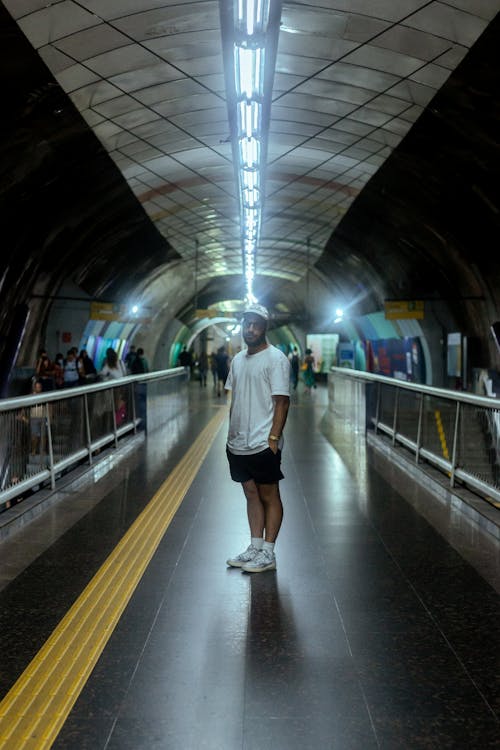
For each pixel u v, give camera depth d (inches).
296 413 666.8
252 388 180.4
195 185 706.8
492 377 690.8
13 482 230.8
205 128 534.3
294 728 104.9
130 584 169.5
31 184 480.4
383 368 1131.3
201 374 1227.9
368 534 218.7
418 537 215.0
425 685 118.6
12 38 331.6
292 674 122.5
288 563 188.1
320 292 1354.6
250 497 185.5
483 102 402.3
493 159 459.2
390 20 351.3
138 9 328.8
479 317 706.2
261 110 375.9
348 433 498.6
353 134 540.4
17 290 605.0
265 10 263.6
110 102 440.1
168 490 285.4
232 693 115.5
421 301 811.4
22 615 149.1
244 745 100.3
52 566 183.2
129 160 571.2
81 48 358.6
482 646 134.7
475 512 235.1
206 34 364.5
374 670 124.2
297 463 360.5
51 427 275.9
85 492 280.5
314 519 238.5
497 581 173.3
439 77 401.1
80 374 693.3
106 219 685.9
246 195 585.3
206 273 1299.2
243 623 145.6
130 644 134.7
